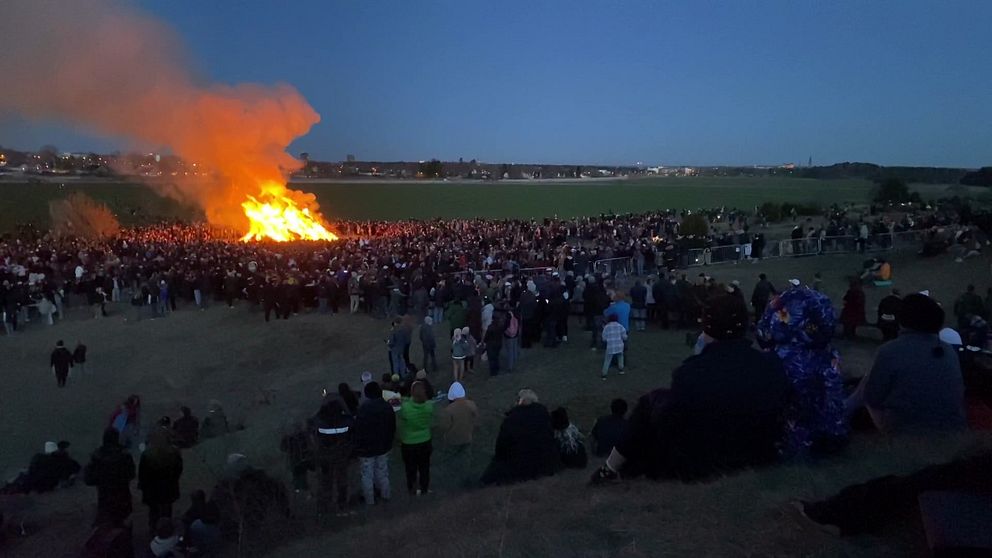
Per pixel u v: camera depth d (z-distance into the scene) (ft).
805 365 14.92
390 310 86.22
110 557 26.94
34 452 52.34
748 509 13.53
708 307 14.23
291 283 89.40
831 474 14.06
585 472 22.75
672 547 13.10
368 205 371.76
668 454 15.11
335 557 20.07
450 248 120.47
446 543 16.98
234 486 27.58
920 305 14.93
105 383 70.03
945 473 10.77
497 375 55.57
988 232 100.17
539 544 14.76
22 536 31.50
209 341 82.43
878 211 183.93
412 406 30.53
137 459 46.68
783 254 109.09
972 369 16.78
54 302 95.96
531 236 143.54
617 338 51.88
